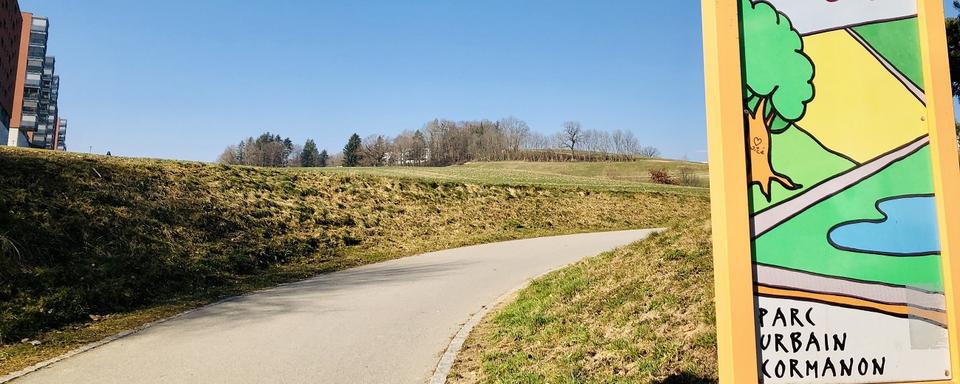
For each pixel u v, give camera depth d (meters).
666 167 88.31
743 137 2.76
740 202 2.74
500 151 110.00
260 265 14.07
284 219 18.48
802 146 2.81
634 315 6.19
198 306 9.60
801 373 2.72
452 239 20.70
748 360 2.67
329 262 15.34
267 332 7.67
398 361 6.31
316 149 126.75
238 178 20.62
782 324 2.73
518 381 5.19
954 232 2.75
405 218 22.84
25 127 86.94
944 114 2.82
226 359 6.45
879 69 2.87
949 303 2.74
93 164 16.39
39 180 13.55
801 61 2.85
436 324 7.96
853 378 2.73
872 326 2.75
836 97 2.84
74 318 8.57
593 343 5.79
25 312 8.18
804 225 2.78
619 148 107.88
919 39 2.91
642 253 8.84
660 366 4.86
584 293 7.84
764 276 2.74
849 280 2.76
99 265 10.84
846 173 2.81
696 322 5.45
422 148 112.62
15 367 6.25
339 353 6.63
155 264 11.73
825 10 2.88
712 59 2.86
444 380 5.58
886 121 2.85
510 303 8.90
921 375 2.75
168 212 15.07
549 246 18.70
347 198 23.06
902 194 2.82
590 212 30.25
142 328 8.05
